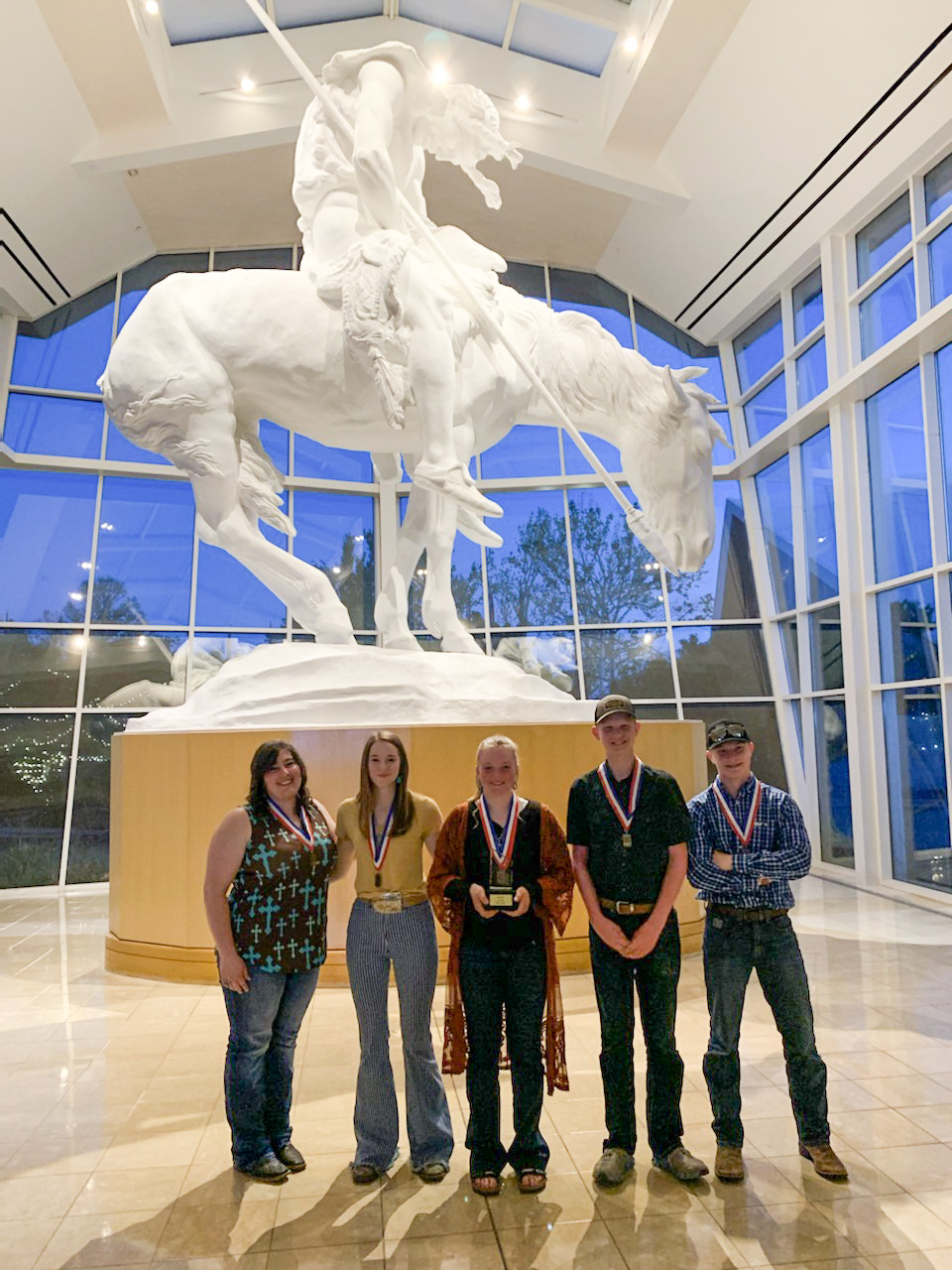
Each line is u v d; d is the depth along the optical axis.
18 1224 2.25
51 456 9.70
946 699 7.30
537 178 9.56
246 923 2.50
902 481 8.00
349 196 5.12
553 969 2.50
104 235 9.73
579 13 7.98
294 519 10.81
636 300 11.48
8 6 6.70
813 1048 2.49
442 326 4.77
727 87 7.83
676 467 5.07
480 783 2.56
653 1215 2.24
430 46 8.79
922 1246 2.08
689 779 5.09
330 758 4.41
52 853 9.08
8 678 9.31
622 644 10.77
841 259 8.59
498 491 11.22
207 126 8.42
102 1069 3.39
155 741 4.78
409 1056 2.52
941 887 7.43
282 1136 2.57
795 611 9.91
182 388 4.86
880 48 6.75
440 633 5.32
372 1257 2.08
